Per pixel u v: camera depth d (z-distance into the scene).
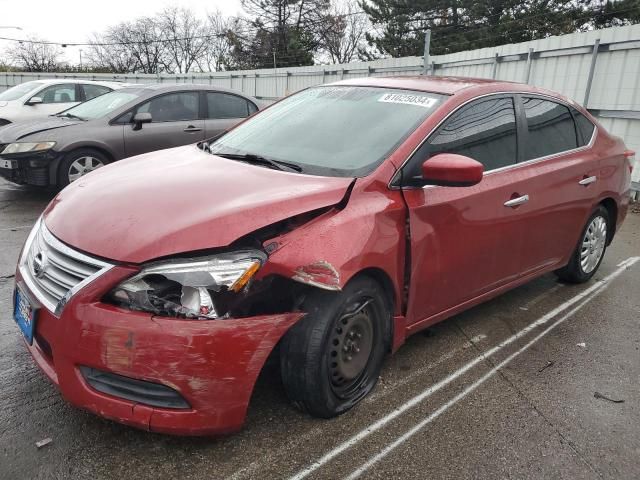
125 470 2.34
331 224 2.58
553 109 4.22
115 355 2.19
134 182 2.83
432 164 2.82
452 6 26.56
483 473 2.47
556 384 3.24
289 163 3.10
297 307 2.54
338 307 2.57
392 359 3.41
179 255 2.27
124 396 2.26
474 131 3.42
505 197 3.50
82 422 2.62
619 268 5.40
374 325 2.87
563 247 4.33
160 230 2.33
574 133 4.38
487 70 11.09
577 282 4.84
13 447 2.43
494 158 3.52
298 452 2.51
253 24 42.44
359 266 2.58
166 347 2.17
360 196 2.76
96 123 7.15
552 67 9.45
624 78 8.19
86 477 2.29
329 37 43.34
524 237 3.78
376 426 2.74
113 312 2.21
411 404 2.94
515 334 3.86
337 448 2.56
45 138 6.84
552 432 2.79
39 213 6.61
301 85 18.08
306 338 2.52
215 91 8.20
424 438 2.67
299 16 42.34
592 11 21.06
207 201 2.54
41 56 48.06
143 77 26.48
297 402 2.68
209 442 2.53
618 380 3.33
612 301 4.55
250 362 2.30
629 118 8.16
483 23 25.64
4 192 7.73
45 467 2.33
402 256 2.90
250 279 2.31
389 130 3.18
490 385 3.18
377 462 2.49
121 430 2.58
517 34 23.39
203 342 2.19
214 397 2.25
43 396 2.81
